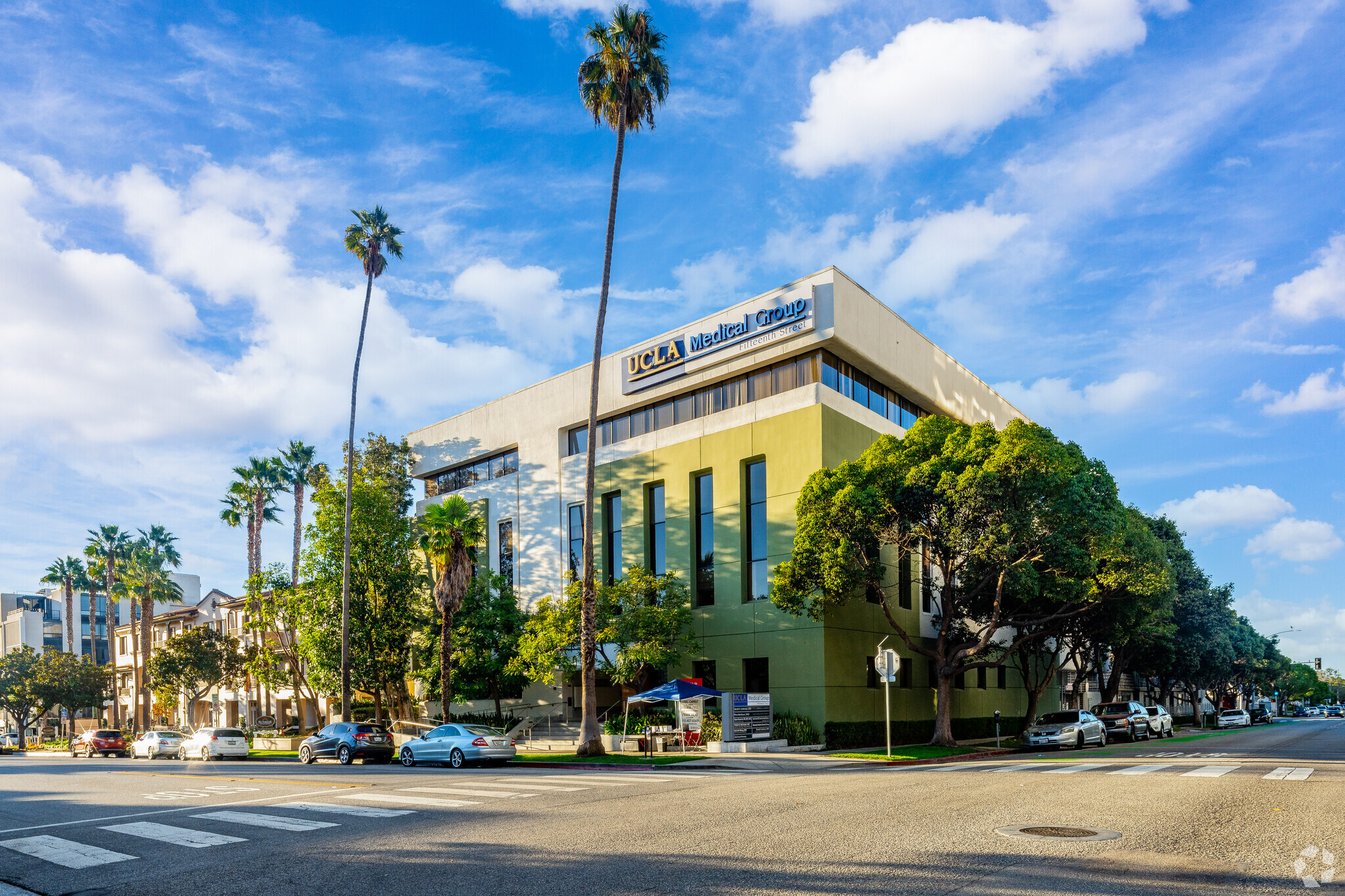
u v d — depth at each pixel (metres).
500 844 9.98
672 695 29.47
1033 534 27.86
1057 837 9.44
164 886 8.58
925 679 37.72
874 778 17.56
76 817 14.42
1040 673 49.78
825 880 7.69
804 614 32.09
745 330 35.50
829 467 32.97
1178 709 80.25
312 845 10.44
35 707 70.75
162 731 44.28
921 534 29.81
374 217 43.16
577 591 34.56
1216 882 7.39
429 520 36.12
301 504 61.50
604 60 31.50
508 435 46.34
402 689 43.59
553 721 40.69
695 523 36.97
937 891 7.19
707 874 8.05
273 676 45.47
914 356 39.34
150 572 64.44
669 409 39.03
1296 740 34.25
